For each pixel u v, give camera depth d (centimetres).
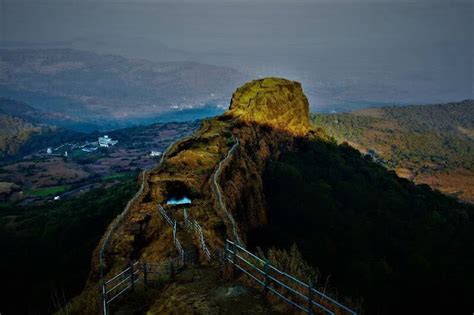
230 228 2483
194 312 1114
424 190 10506
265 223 4669
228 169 4062
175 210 2845
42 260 5041
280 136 7506
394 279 4534
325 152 8325
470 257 5725
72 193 13738
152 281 1501
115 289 1506
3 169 18475
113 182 14538
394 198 7850
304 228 5159
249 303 1135
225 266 1376
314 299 1154
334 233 5256
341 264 4481
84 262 4509
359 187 7369
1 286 4497
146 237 2559
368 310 3503
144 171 3675
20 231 6488
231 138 5297
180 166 3878
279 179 5988
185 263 1684
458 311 4147
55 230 5781
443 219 7388
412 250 5566
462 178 19275
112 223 2712
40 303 3809
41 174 17200
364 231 5706
